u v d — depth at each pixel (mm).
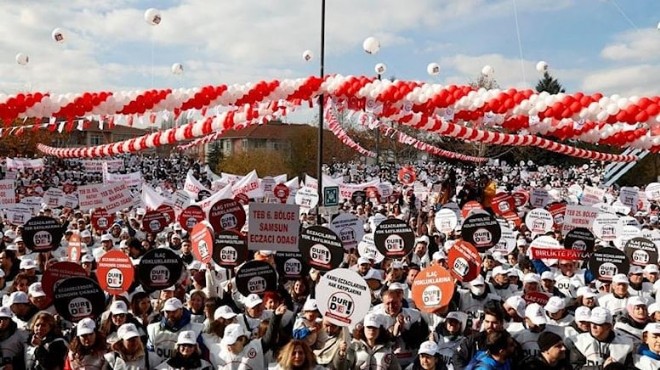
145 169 50375
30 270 9375
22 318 7699
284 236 8750
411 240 10023
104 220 15727
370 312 7070
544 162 59438
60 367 6574
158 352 7098
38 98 8695
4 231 15797
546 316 7594
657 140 8523
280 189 20234
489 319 6203
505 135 12750
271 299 7902
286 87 9055
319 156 11703
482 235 10719
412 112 8953
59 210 20812
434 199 24203
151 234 14938
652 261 10516
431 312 7707
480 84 30891
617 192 27391
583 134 8359
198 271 9352
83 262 10938
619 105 7016
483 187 21453
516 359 6258
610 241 14133
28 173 41156
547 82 53156
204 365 6449
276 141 73625
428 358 6270
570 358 7055
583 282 10656
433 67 9680
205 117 11750
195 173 46406
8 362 7051
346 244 12102
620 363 6328
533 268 11070
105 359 6512
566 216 13234
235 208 12023
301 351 5988
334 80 8969
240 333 6660
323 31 11414
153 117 9477
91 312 7270
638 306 7574
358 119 10320
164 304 7633
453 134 11719
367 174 42875
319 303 6457
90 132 57000
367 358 6539
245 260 9273
